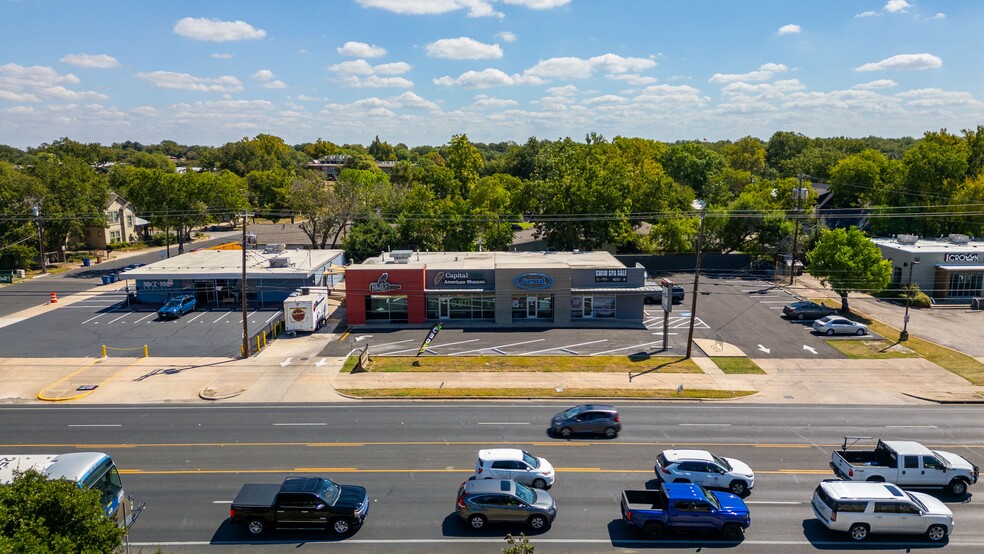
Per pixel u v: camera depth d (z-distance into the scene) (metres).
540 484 27.16
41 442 32.16
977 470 27.05
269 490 24.81
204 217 103.81
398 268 55.94
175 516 25.05
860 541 23.64
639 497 24.83
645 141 139.75
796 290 69.56
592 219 77.81
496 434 33.38
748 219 81.75
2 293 68.00
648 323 56.91
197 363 45.09
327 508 23.56
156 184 89.25
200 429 33.94
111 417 35.72
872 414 36.69
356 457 30.42
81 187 85.88
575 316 58.03
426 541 23.41
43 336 51.62
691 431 33.94
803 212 81.38
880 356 47.25
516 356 47.06
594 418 33.00
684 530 23.64
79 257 90.94
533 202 94.81
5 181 78.94
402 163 143.75
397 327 55.44
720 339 51.25
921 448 27.56
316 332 53.97
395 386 40.62
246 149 189.38
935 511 23.59
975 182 79.25
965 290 65.88
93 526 16.42
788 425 34.88
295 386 40.81
